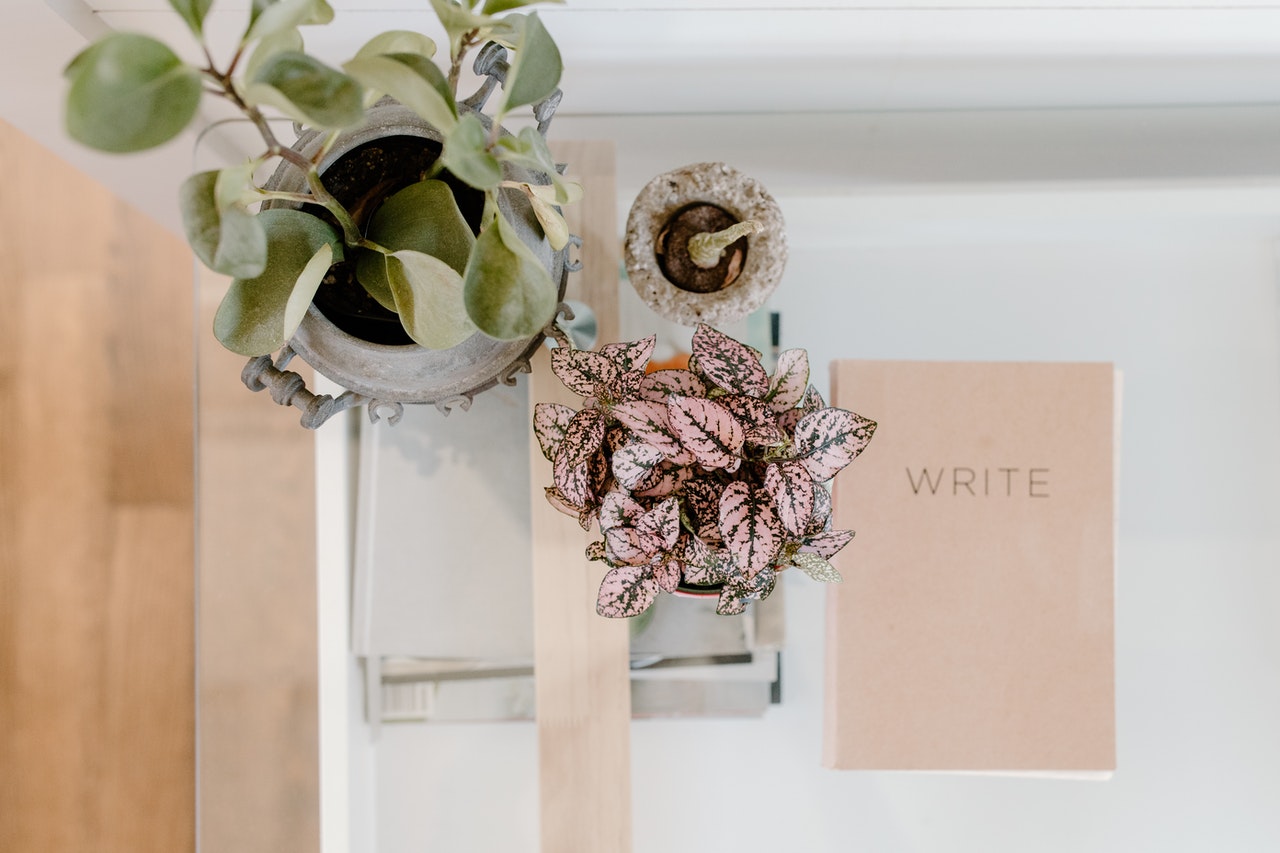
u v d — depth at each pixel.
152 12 0.66
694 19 0.70
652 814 0.90
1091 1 0.69
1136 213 0.78
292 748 0.80
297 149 0.48
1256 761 0.91
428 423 0.80
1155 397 0.90
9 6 0.60
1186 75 0.80
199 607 0.80
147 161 0.77
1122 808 0.91
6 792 0.94
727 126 0.87
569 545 0.72
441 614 0.80
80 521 0.93
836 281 0.90
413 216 0.47
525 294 0.42
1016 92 0.83
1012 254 0.90
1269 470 0.90
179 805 0.95
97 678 0.94
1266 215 0.79
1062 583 0.77
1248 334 0.90
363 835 0.86
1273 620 0.90
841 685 0.77
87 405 0.93
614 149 0.71
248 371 0.50
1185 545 0.91
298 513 0.80
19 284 0.92
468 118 0.38
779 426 0.56
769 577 0.54
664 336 0.80
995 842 0.92
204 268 0.78
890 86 0.82
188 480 0.94
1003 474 0.77
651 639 0.81
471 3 0.45
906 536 0.77
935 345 0.90
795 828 0.91
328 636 0.79
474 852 0.88
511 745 0.89
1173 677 0.91
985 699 0.77
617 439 0.55
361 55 0.46
